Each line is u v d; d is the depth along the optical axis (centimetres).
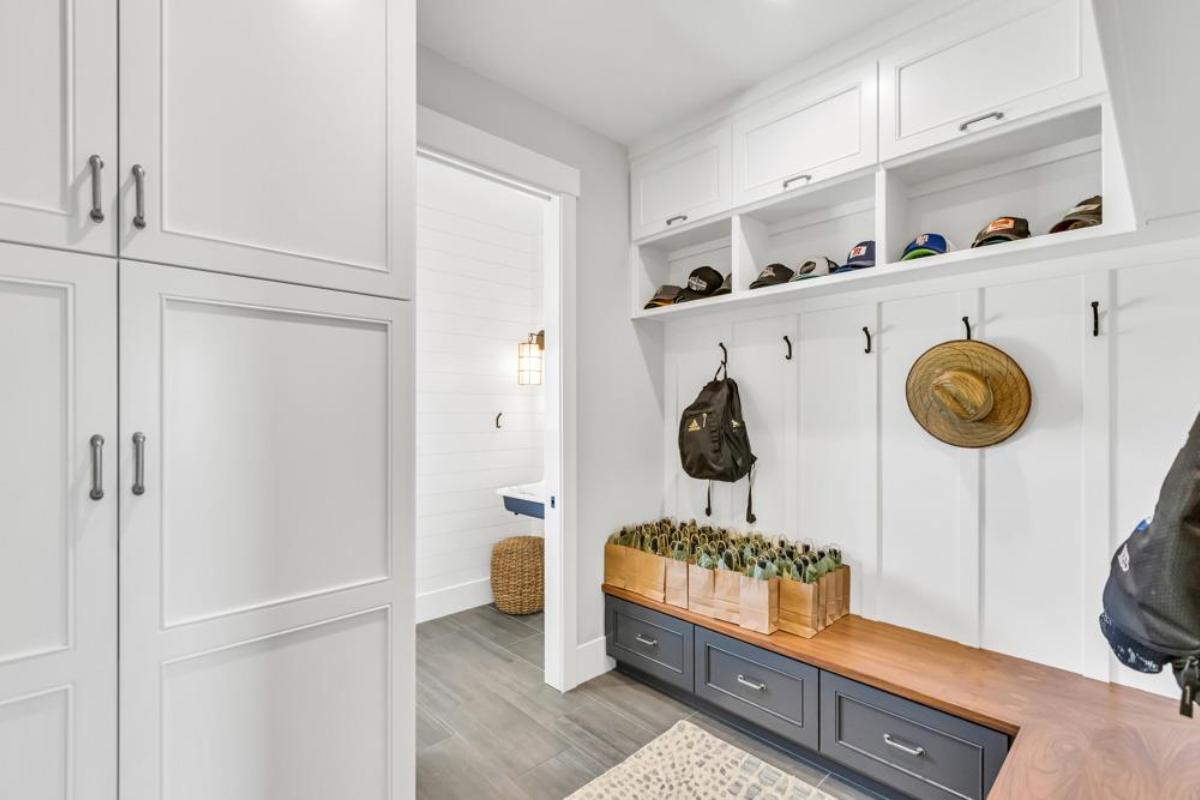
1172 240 159
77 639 97
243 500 115
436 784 188
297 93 123
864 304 223
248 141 116
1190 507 69
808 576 211
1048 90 158
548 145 244
